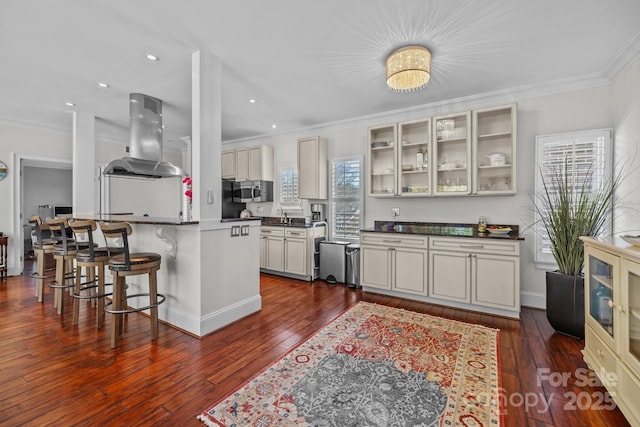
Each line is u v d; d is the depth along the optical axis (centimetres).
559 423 156
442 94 361
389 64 267
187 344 245
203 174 268
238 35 240
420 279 352
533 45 251
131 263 243
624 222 274
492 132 353
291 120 470
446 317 305
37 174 747
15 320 293
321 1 199
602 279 185
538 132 335
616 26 224
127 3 201
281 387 185
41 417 158
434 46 254
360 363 214
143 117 364
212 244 274
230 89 347
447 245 335
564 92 322
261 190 542
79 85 337
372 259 387
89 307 330
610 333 175
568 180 315
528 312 320
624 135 275
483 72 301
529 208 339
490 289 311
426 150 395
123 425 153
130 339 253
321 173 478
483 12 209
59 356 223
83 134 429
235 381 192
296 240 466
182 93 361
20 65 289
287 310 328
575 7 203
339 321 293
